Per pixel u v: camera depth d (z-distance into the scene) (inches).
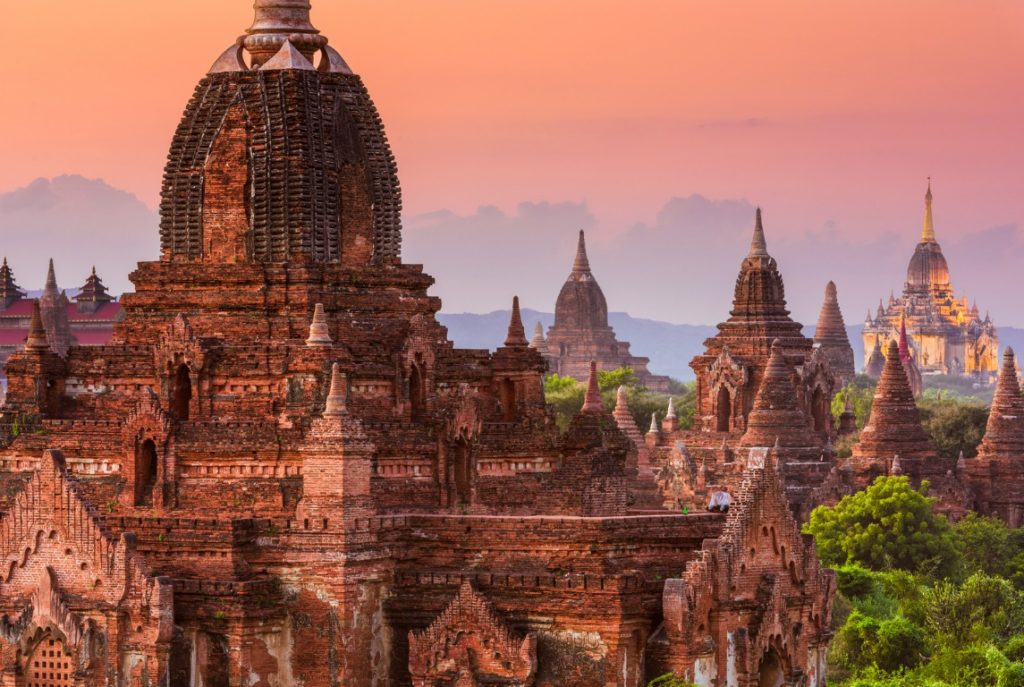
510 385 7677.2
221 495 6924.2
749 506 7057.1
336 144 7396.7
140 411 6963.6
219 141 7337.6
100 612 6678.2
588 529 6825.8
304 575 6742.1
